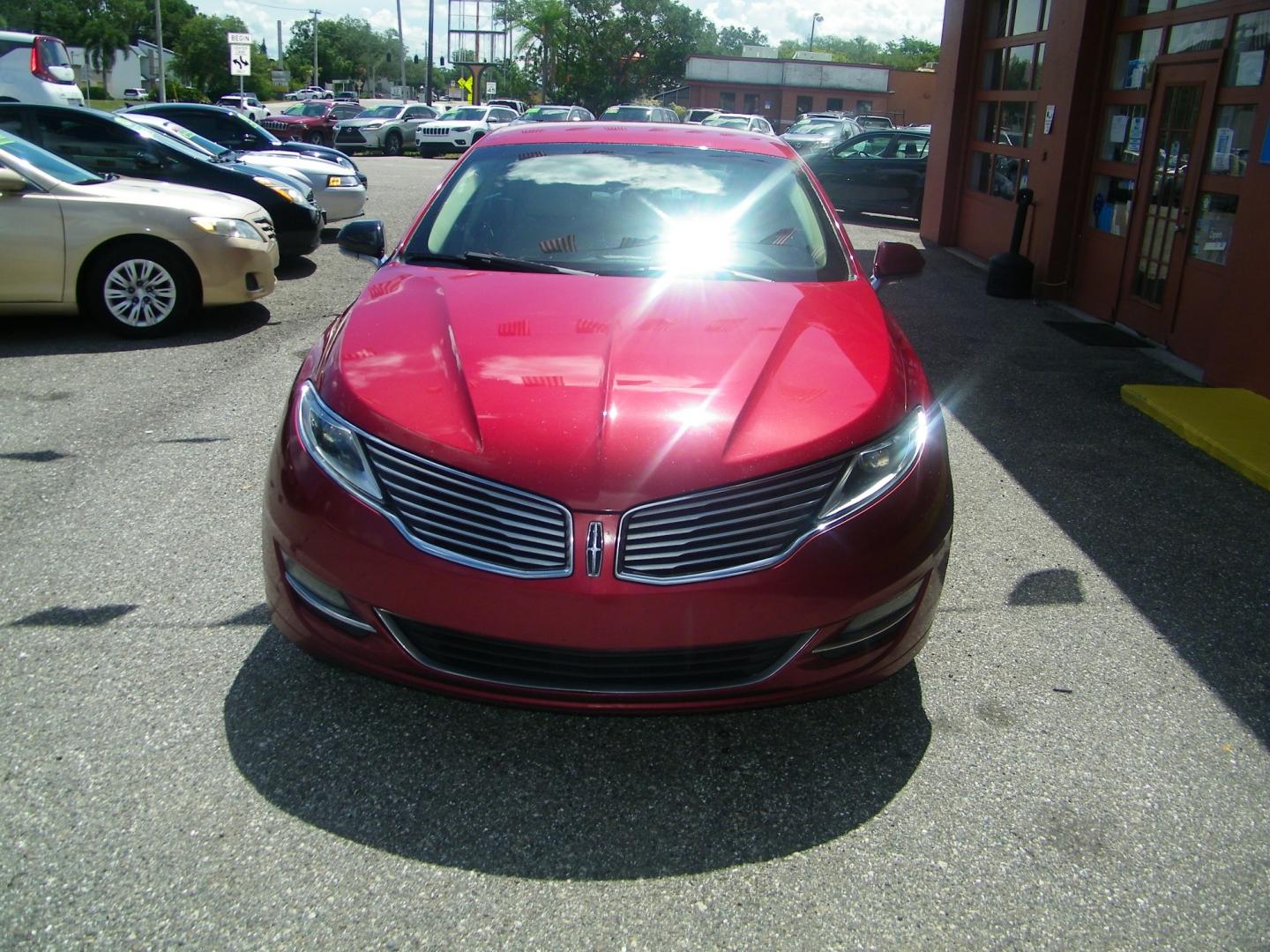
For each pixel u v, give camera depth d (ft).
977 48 41.88
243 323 25.23
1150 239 26.50
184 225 23.06
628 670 8.26
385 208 48.91
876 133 57.16
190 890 7.52
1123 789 9.03
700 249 12.32
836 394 9.15
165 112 45.21
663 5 207.41
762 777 9.11
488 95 216.13
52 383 19.63
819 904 7.66
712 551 8.16
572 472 8.14
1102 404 20.57
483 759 9.21
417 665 8.48
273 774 8.84
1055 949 7.30
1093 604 12.39
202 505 14.14
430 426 8.57
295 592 8.98
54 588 11.77
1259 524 14.88
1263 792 9.04
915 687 10.57
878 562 8.57
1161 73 26.16
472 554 8.18
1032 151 33.01
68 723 9.35
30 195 22.02
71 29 243.81
